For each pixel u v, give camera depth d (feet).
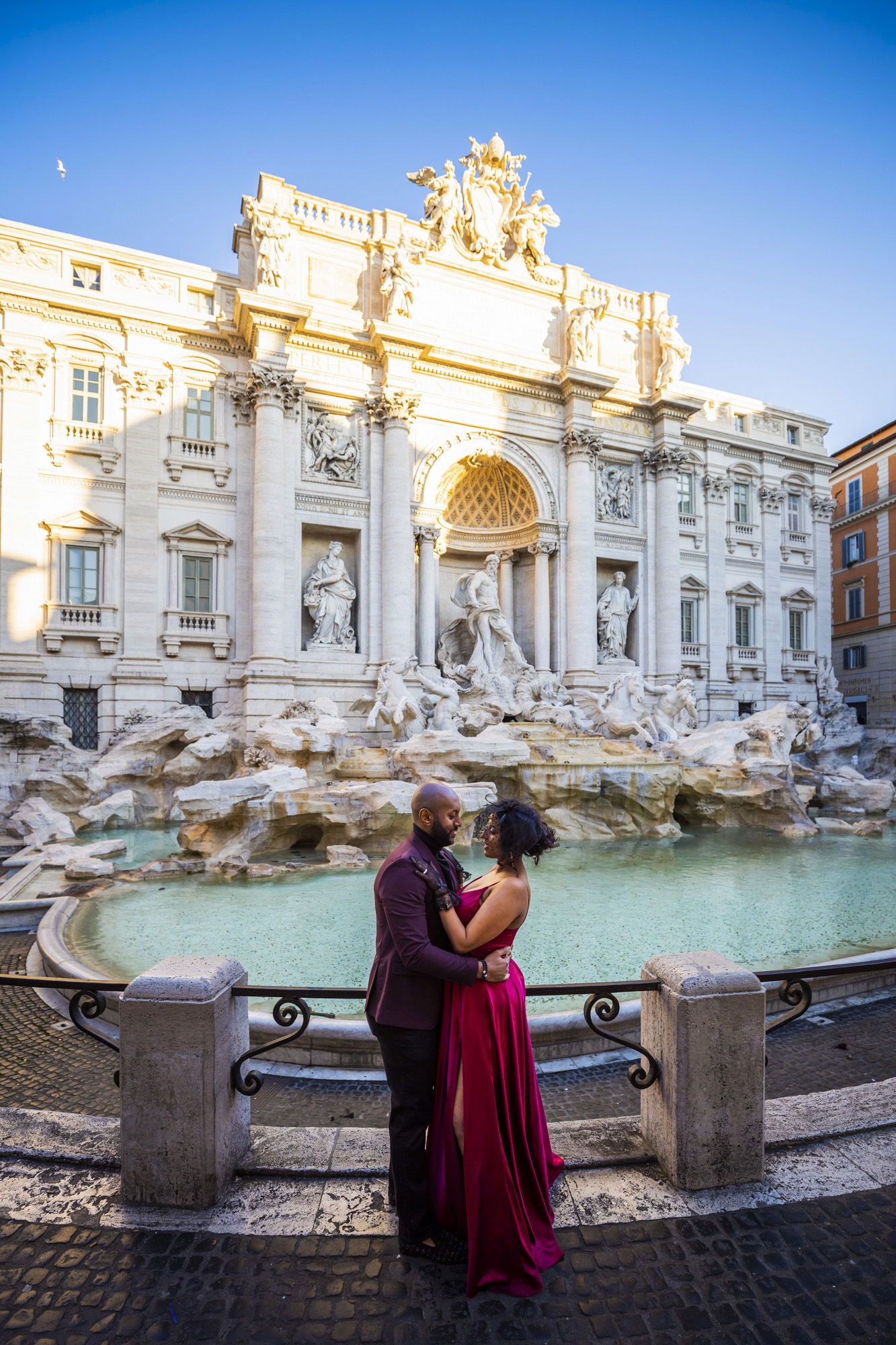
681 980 13.70
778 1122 15.84
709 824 73.31
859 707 151.43
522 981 12.92
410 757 67.56
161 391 90.27
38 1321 10.72
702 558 125.18
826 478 138.51
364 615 96.73
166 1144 13.16
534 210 109.19
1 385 82.74
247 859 54.03
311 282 96.22
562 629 108.06
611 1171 14.25
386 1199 13.47
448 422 103.14
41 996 28.50
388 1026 11.87
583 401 108.58
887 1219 13.03
